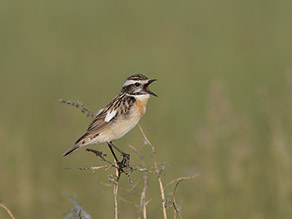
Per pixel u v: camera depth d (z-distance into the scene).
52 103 24.09
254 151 17.20
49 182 16.58
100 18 36.19
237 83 25.83
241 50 30.61
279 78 25.94
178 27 34.62
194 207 15.50
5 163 16.81
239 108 21.00
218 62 29.14
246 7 37.16
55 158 18.00
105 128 12.36
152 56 30.53
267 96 18.56
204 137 17.22
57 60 30.36
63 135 19.77
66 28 34.72
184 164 16.95
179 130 19.92
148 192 14.69
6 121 21.30
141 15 36.56
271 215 15.64
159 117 19.66
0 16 36.59
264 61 28.59
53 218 15.63
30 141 19.36
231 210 15.52
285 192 15.77
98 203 15.44
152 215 12.35
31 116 22.47
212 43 32.19
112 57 30.53
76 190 16.14
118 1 39.31
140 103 12.84
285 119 19.34
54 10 37.81
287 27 33.34
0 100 24.77
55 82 27.11
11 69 29.38
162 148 17.69
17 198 15.88
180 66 28.70
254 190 16.02
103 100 23.56
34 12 37.50
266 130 19.22
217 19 35.56
